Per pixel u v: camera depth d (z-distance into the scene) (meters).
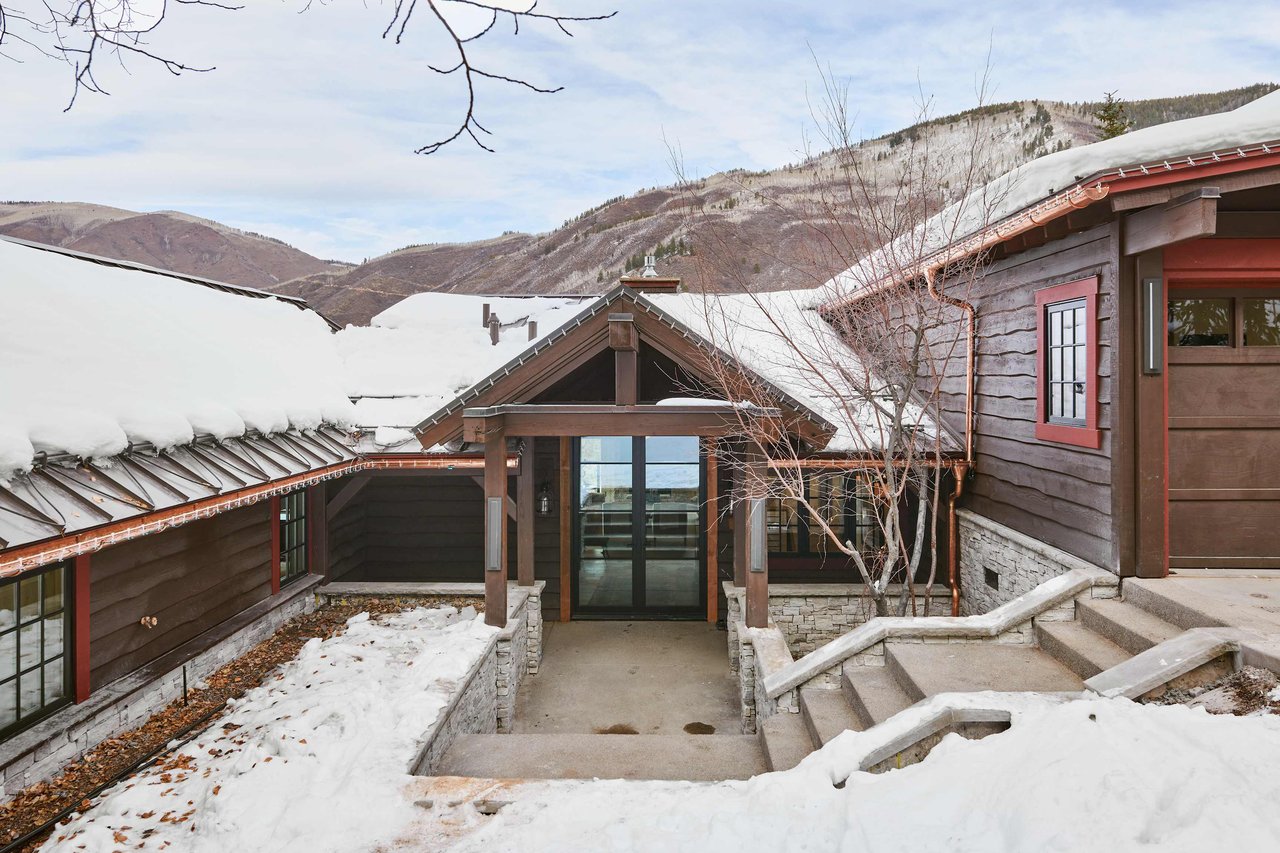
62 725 5.27
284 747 5.01
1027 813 2.96
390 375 11.40
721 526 10.95
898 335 10.56
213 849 3.90
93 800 4.84
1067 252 6.82
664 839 3.54
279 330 10.94
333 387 10.42
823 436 7.48
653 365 9.59
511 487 10.92
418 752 4.86
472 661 6.68
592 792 4.22
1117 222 5.93
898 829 3.22
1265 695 3.77
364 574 11.13
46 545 4.34
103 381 6.13
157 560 6.64
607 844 3.56
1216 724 3.20
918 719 4.11
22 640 5.24
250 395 8.03
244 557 8.12
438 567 11.09
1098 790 2.92
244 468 6.88
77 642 5.62
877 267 8.07
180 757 5.36
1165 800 2.79
